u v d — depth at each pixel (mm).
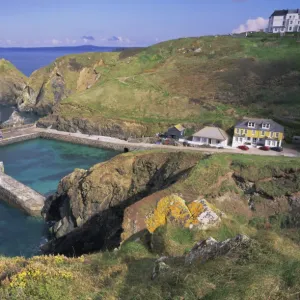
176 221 17469
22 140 82875
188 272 10156
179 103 86125
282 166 35594
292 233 19844
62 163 67938
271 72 92125
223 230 17656
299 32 126812
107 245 31859
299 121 69812
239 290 8039
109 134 82812
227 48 112625
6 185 50812
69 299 10828
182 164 42000
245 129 65375
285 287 8016
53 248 38062
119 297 10734
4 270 13594
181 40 125312
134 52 132000
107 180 42438
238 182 35750
